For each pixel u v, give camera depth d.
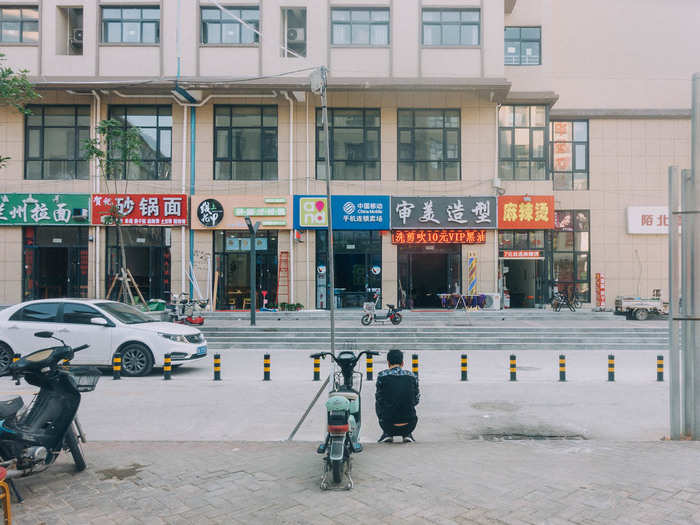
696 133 6.20
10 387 9.31
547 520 3.68
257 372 10.81
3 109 19.33
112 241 19.41
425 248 20.11
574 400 8.38
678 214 6.30
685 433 6.23
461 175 19.97
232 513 3.84
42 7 19.02
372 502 4.01
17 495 4.09
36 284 19.33
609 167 22.75
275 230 19.84
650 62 22.94
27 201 19.05
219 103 19.83
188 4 19.12
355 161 20.00
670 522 3.64
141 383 9.62
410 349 14.38
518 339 14.83
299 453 5.41
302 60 19.19
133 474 4.71
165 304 18.44
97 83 18.36
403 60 19.36
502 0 19.33
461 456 5.24
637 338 14.88
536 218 19.75
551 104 20.66
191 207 19.48
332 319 6.89
